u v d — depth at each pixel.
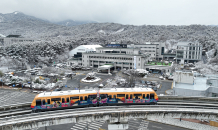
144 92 34.47
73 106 33.19
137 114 29.41
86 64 121.62
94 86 73.56
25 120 26.58
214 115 29.31
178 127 39.38
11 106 33.47
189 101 37.53
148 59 122.56
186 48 138.50
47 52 136.62
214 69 96.56
